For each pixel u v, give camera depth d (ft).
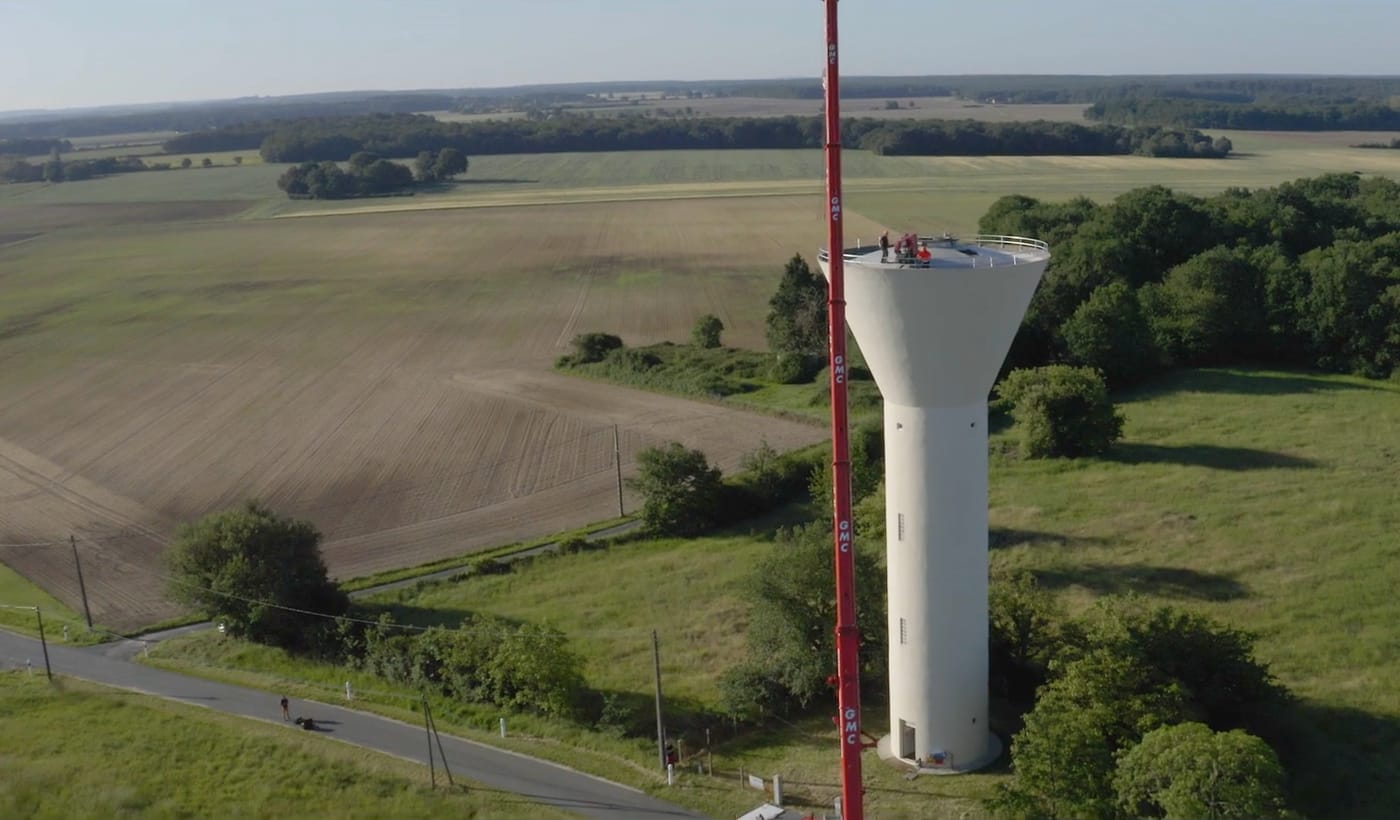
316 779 111.04
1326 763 100.99
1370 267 241.35
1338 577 141.18
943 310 90.33
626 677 130.31
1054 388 197.57
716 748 114.83
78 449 236.02
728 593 152.56
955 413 96.58
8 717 127.44
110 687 137.90
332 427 244.42
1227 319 252.42
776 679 121.90
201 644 150.41
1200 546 154.71
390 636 140.77
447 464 218.59
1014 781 99.91
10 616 160.97
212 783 110.63
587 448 223.10
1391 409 214.28
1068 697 99.55
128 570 176.14
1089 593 142.61
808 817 93.50
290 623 148.05
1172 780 86.12
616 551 173.47
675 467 177.88
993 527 167.94
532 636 124.98
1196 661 104.88
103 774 112.06
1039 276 94.63
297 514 196.03
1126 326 238.89
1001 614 118.62
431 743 119.44
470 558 172.96
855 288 93.45
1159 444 201.77
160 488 211.61
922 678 102.94
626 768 111.34
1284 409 217.97
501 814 102.94
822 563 123.54
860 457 186.19
